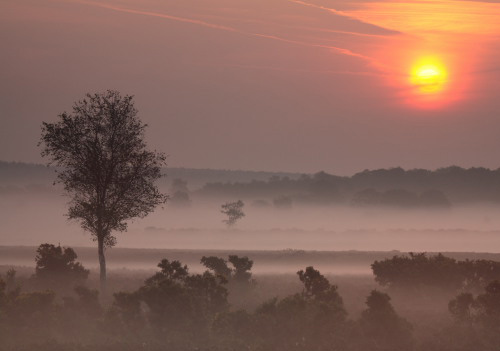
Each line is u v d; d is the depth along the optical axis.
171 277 101.38
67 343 73.75
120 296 81.94
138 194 107.25
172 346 73.94
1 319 78.19
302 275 95.38
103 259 106.25
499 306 82.88
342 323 79.06
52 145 105.50
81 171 105.88
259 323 78.31
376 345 74.50
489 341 75.88
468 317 84.19
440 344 74.50
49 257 113.44
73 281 113.19
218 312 85.31
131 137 107.75
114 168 107.00
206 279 89.12
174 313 79.50
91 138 106.31
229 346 74.50
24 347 72.19
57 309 81.75
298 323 78.19
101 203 106.06
